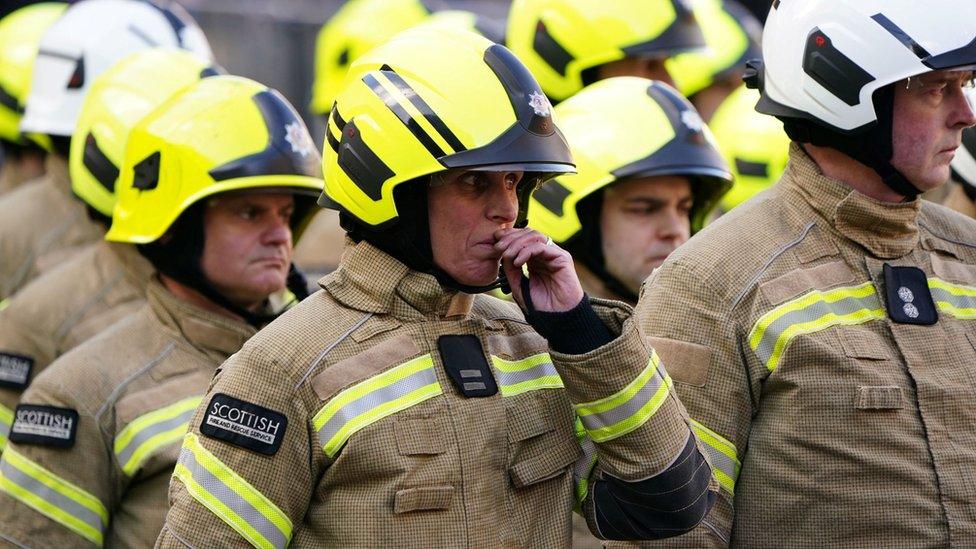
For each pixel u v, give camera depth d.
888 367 10.52
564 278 9.52
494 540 9.59
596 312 9.63
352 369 9.62
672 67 20.72
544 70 18.52
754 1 30.83
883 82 10.55
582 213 14.55
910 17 10.59
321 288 10.06
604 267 14.63
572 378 9.58
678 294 10.77
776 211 11.07
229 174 13.03
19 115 22.16
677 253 10.99
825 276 10.74
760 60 11.83
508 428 9.80
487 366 9.88
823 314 10.55
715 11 21.50
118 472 12.70
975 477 10.42
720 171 14.46
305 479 9.58
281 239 13.36
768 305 10.55
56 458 12.59
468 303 10.02
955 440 10.49
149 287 13.38
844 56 10.68
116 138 16.38
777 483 10.49
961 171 15.57
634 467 9.65
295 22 29.09
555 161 9.59
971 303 11.02
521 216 10.35
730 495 10.55
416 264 9.82
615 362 9.48
